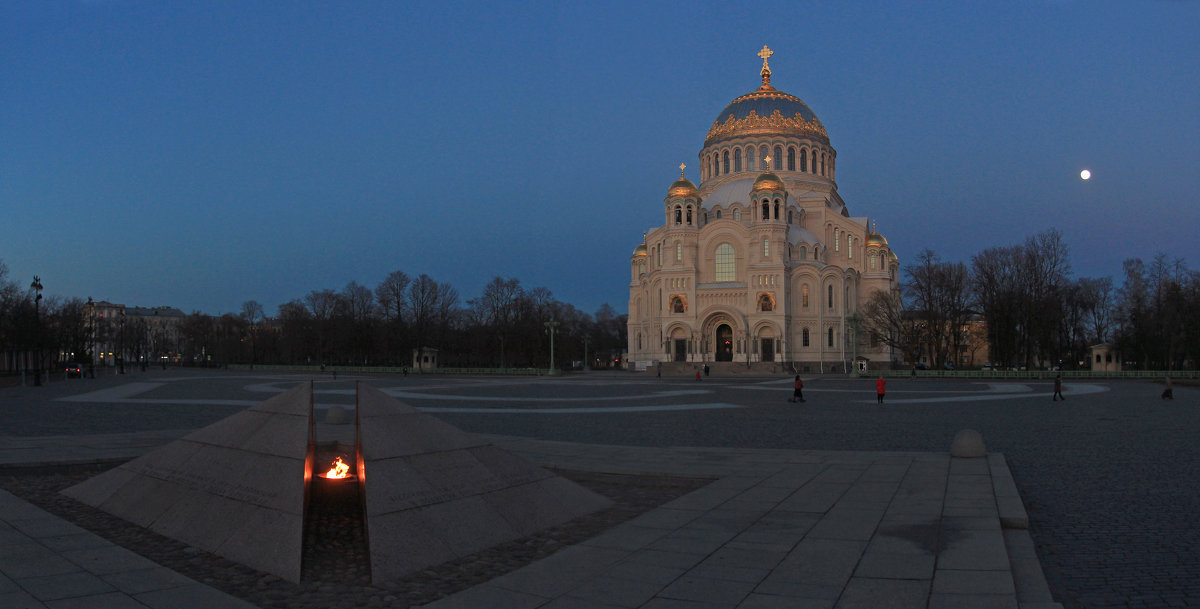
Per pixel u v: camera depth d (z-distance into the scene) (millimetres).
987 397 52750
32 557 10883
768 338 110750
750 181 124438
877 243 123062
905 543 11461
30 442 23875
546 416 35969
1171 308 93938
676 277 115000
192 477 13836
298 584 10289
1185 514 14133
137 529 13266
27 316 93812
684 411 39406
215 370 145875
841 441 25953
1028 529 12914
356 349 136250
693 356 112562
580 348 170625
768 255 110438
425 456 13211
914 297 100812
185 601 9023
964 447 20156
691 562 10625
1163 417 35812
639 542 11781
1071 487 16969
